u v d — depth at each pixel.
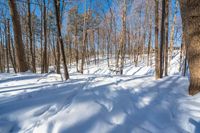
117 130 2.30
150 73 15.47
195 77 3.48
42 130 2.21
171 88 4.07
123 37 11.75
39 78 5.92
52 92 3.71
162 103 3.16
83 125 2.34
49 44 18.11
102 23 21.86
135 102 3.21
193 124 2.47
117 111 2.78
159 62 5.18
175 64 16.08
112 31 19.59
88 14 14.17
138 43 21.36
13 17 8.65
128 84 4.44
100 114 2.64
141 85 4.32
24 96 3.40
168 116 2.75
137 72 16.88
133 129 2.35
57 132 2.16
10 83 5.00
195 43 3.43
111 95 3.50
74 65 24.69
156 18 5.58
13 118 2.51
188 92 3.69
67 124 2.32
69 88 4.07
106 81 4.89
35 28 16.67
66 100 3.19
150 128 2.42
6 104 2.93
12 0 8.59
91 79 5.35
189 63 3.61
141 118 2.66
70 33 24.69
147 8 18.30
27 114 2.62
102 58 27.86
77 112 2.64
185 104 3.09
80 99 3.17
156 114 2.79
